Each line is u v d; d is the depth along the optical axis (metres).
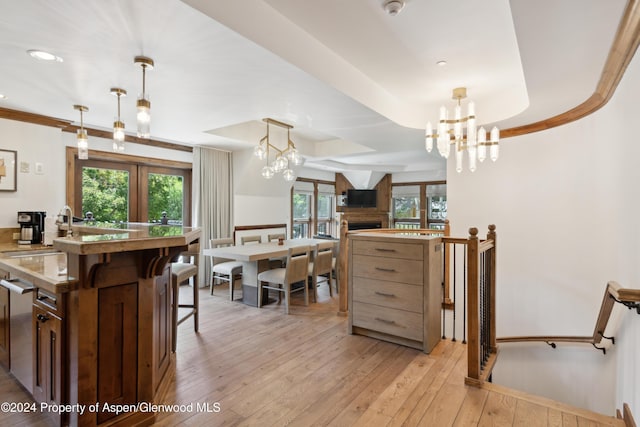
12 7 1.70
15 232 3.59
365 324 3.32
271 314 4.14
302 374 2.60
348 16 2.22
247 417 2.07
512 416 2.02
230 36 1.98
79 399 1.73
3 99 3.11
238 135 5.04
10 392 2.29
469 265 2.43
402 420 1.98
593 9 1.74
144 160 4.94
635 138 2.30
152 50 2.16
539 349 4.02
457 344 3.18
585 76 2.58
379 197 9.37
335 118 3.59
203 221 5.52
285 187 7.11
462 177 4.78
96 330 1.79
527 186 4.16
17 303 2.30
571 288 3.67
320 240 6.03
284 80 2.60
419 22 2.28
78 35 1.98
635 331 2.31
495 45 2.60
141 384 1.97
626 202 2.55
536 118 3.69
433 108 4.13
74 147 4.25
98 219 4.60
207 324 3.76
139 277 1.97
